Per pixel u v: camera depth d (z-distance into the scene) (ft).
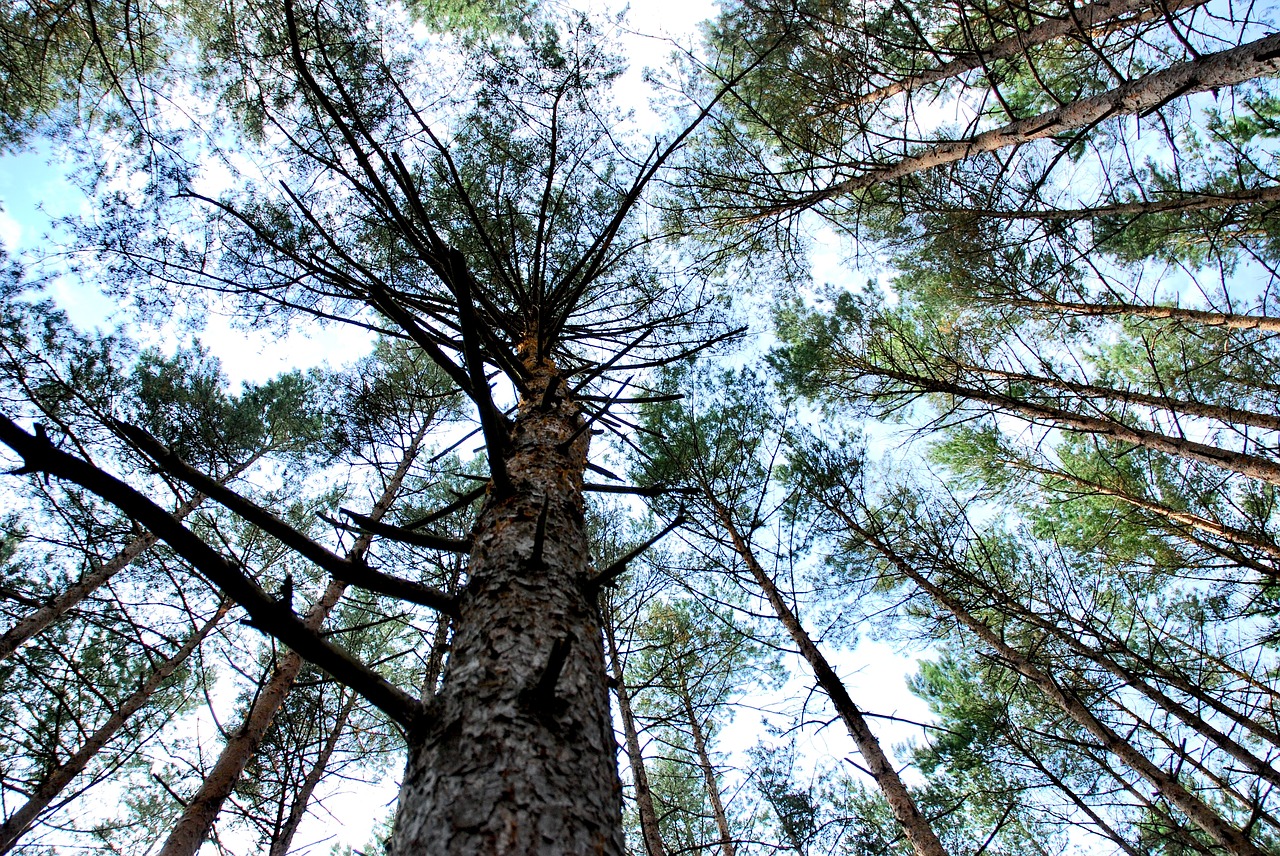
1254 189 14.10
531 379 10.08
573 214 17.12
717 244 22.59
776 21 17.60
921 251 22.48
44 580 21.62
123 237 14.46
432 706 4.06
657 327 15.52
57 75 18.22
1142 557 22.89
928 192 19.81
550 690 3.83
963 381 22.93
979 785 22.08
